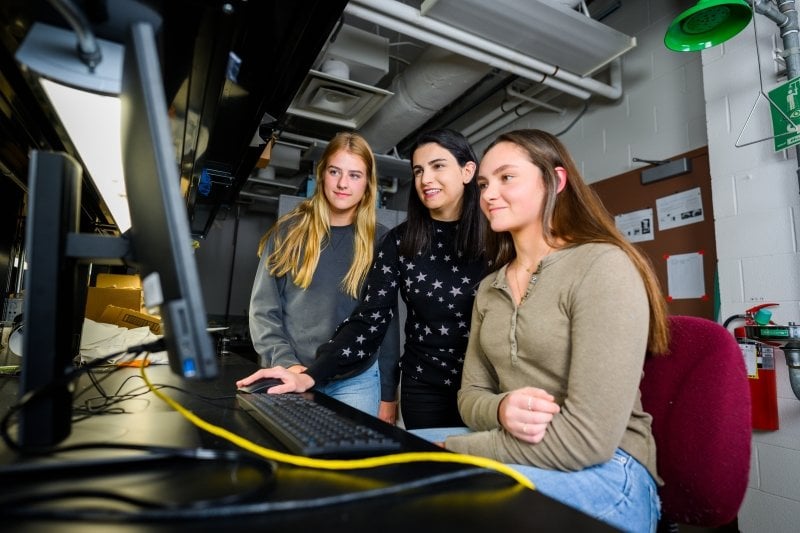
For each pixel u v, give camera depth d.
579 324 0.76
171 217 0.42
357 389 1.40
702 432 0.79
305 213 1.56
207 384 1.14
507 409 0.75
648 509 0.74
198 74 0.89
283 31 0.95
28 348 0.51
